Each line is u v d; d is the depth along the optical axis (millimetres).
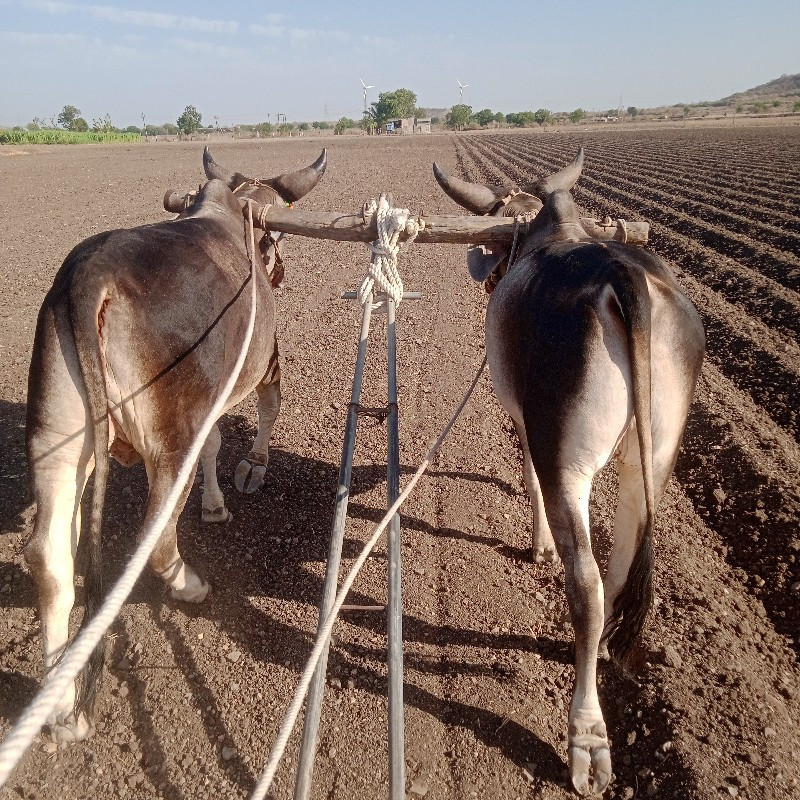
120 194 22906
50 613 3238
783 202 16844
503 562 5000
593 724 3334
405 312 10492
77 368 3170
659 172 25172
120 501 5566
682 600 4523
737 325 9344
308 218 4840
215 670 4035
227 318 3848
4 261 13250
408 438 6688
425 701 3850
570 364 3166
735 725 3615
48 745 3582
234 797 3316
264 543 5148
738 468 5949
